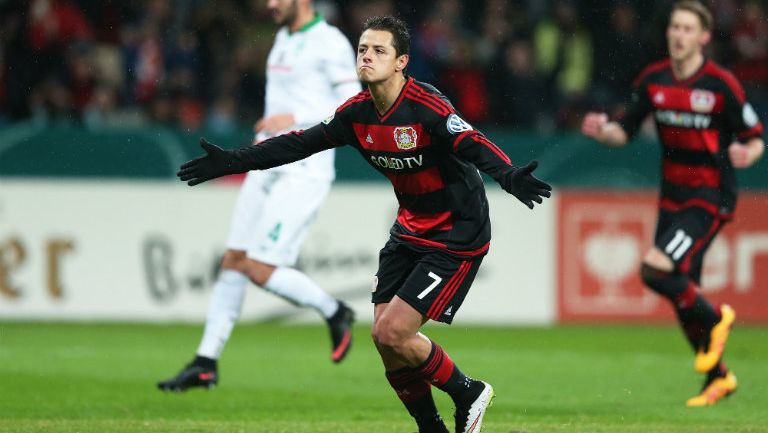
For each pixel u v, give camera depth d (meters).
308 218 27.47
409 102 18.06
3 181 42.34
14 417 23.05
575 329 44.06
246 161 18.97
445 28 53.31
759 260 45.94
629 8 54.50
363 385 28.83
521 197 16.92
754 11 55.31
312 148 19.08
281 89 27.38
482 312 44.97
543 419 23.34
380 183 44.22
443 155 18.36
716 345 26.33
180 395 26.75
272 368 32.09
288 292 27.58
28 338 37.88
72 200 42.72
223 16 51.59
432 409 19.83
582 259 45.38
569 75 53.62
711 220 27.12
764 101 54.41
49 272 42.53
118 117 49.75
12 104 49.06
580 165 45.59
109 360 32.97
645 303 45.69
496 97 52.69
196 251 43.38
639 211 45.78
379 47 17.72
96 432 20.78
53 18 49.72
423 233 19.03
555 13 53.66
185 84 50.47
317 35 27.19
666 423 22.91
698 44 27.02
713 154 27.08
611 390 28.47
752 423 23.11
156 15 51.12
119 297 42.91
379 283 19.64
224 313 26.72
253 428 21.50
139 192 43.12
